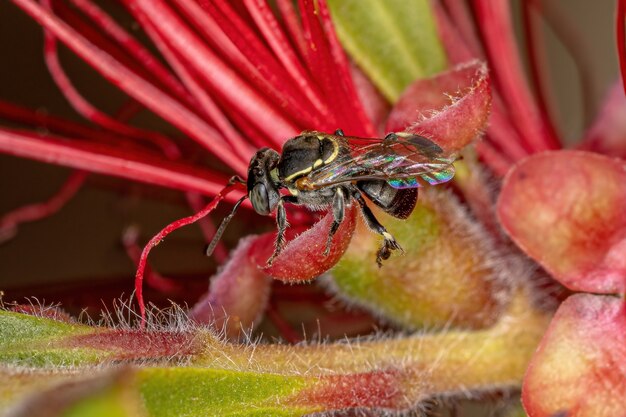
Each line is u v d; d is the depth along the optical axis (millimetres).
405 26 57
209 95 55
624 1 52
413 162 51
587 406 50
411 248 53
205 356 48
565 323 51
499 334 53
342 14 56
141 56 57
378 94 57
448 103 52
